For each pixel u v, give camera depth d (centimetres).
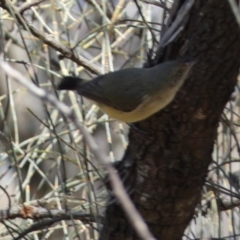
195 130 554
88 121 820
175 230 619
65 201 637
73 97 770
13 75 333
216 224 745
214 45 531
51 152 808
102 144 1138
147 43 851
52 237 950
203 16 532
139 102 604
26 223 803
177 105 550
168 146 566
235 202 734
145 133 573
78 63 774
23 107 1237
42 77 1027
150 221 608
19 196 802
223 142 813
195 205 610
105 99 629
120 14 905
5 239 775
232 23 517
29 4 750
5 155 804
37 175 1068
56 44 756
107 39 791
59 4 849
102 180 637
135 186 603
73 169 1097
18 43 978
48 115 635
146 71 610
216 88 543
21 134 1222
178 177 577
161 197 590
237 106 953
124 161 627
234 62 535
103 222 645
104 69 780
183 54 563
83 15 872
